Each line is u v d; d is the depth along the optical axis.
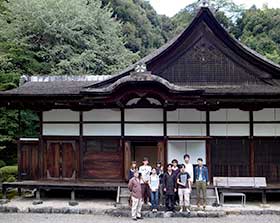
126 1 56.69
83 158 18.84
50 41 34.53
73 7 36.38
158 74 19.08
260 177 17.66
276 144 18.19
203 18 18.80
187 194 15.31
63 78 21.94
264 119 18.25
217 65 18.95
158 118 18.56
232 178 17.27
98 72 35.62
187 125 18.42
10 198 18.97
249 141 18.19
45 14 34.25
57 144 19.12
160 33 63.12
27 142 19.25
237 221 14.07
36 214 15.74
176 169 15.57
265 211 15.51
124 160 18.52
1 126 25.73
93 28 36.94
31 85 20.78
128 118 18.69
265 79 18.81
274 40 55.09
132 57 38.78
